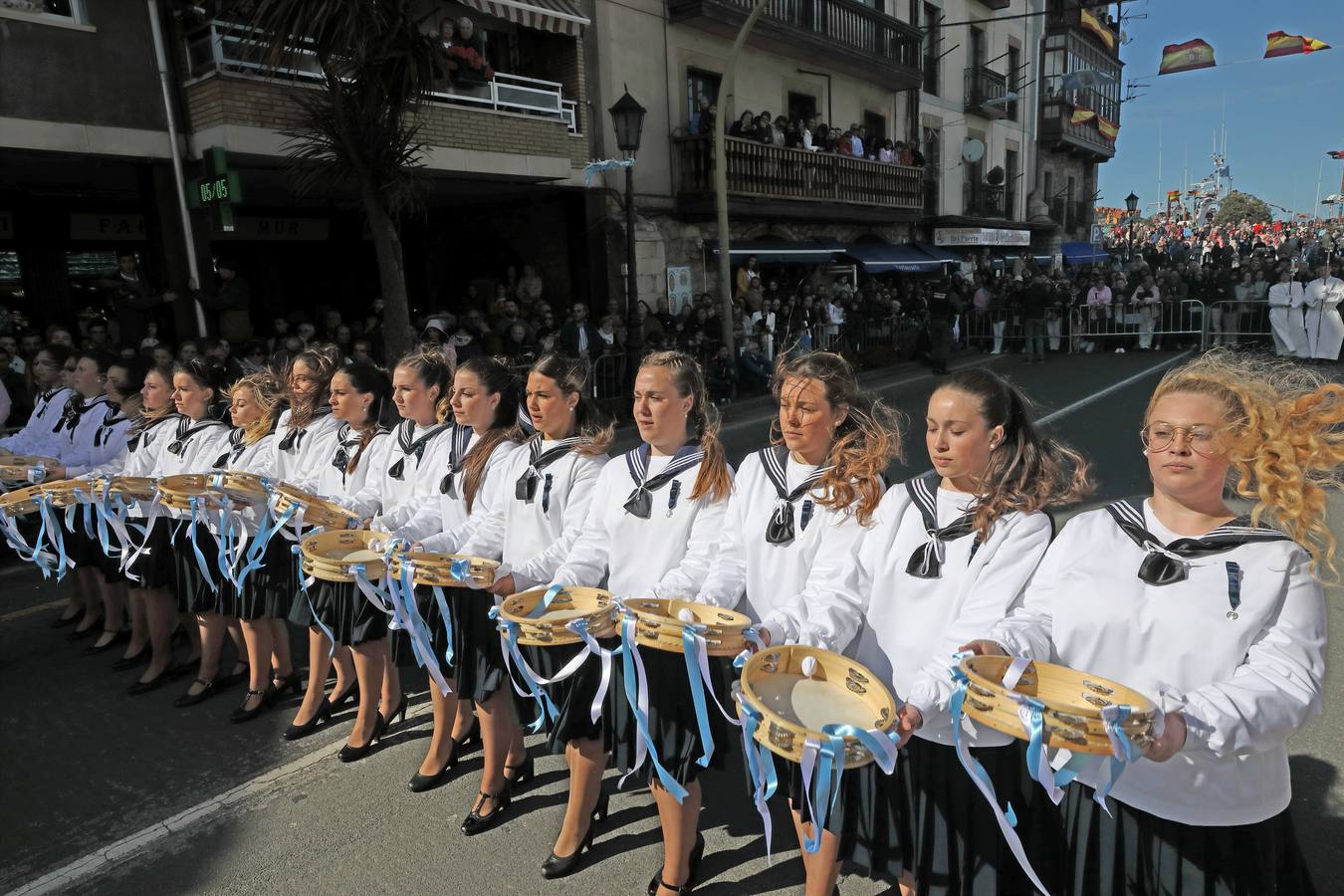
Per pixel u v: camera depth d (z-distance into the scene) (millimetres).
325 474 4199
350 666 4152
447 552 3383
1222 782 1832
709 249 15727
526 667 2574
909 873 2311
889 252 20156
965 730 2102
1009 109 26562
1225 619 1807
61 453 5211
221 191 9070
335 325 11242
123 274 9508
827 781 1802
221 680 4426
